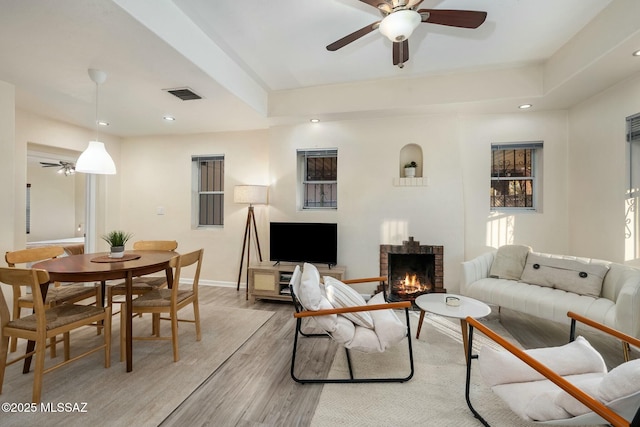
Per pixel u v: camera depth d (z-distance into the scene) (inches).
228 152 187.0
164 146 196.1
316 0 86.3
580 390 48.0
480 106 141.7
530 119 149.2
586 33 101.1
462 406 72.4
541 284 119.8
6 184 111.4
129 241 200.2
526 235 150.1
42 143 154.1
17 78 110.0
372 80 144.3
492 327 120.4
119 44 88.0
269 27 100.5
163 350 101.0
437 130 153.9
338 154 165.8
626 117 112.2
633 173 111.3
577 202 139.3
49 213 295.3
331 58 121.8
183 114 152.7
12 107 114.0
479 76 134.1
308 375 86.0
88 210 183.9
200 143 190.9
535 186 154.3
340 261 164.9
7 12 72.8
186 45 95.5
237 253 185.3
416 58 122.0
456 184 152.2
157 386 80.2
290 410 71.1
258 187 165.9
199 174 198.4
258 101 148.7
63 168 277.4
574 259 117.1
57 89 120.4
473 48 114.3
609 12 91.2
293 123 169.5
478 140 154.3
